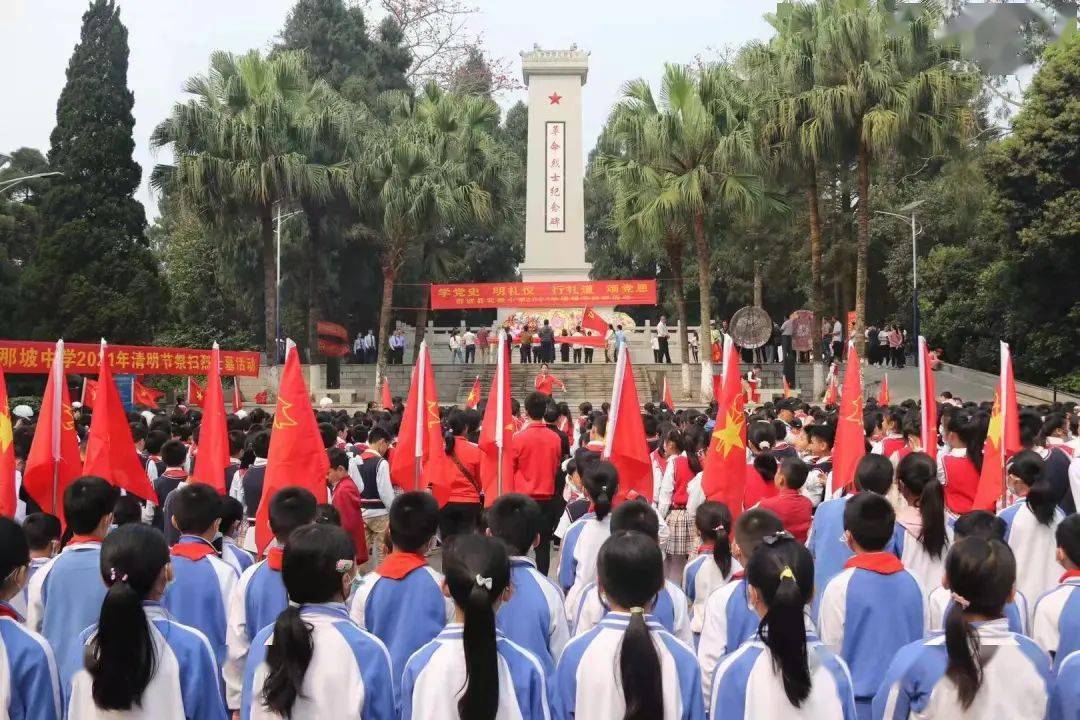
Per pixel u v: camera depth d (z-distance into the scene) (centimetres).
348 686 442
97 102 3703
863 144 2967
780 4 3291
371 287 4694
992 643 443
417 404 933
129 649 425
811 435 1046
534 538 583
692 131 3150
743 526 552
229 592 609
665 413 1661
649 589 450
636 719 418
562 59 4309
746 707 434
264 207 3428
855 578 542
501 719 429
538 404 1098
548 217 4306
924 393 908
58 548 699
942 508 651
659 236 3259
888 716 459
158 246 6003
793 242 4569
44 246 3600
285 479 706
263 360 3747
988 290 3597
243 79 3444
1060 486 914
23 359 1814
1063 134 3105
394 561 563
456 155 3841
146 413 2006
